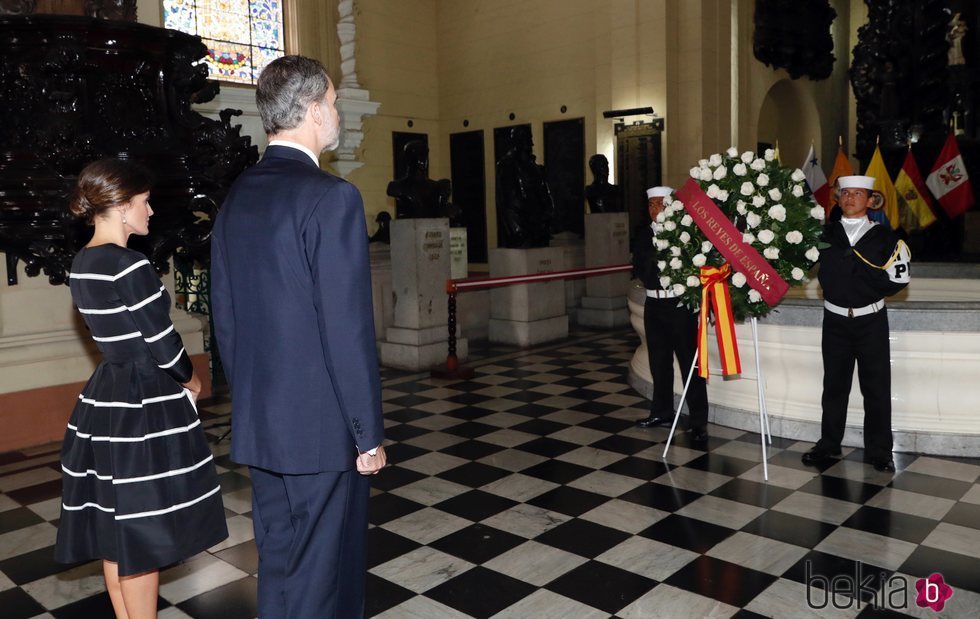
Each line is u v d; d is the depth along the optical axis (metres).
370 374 2.09
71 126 4.45
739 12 14.99
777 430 5.20
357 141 15.27
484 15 16.94
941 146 12.94
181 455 2.64
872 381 4.46
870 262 4.32
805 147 17.81
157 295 2.57
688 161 14.03
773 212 4.27
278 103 2.23
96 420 2.61
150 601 2.67
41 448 5.44
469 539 3.68
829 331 4.54
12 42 4.52
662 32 13.80
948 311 4.65
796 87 17.14
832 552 3.43
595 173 11.09
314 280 2.11
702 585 3.15
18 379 5.41
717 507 3.99
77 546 2.70
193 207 4.98
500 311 9.48
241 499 4.31
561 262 9.72
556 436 5.38
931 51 13.16
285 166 2.23
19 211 4.60
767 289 4.35
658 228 4.80
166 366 2.57
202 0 13.39
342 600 2.25
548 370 7.72
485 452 5.05
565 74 15.70
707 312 4.69
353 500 2.26
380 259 9.46
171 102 5.08
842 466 4.58
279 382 2.16
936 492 4.11
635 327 6.79
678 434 5.35
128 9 5.71
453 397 6.63
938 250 12.95
